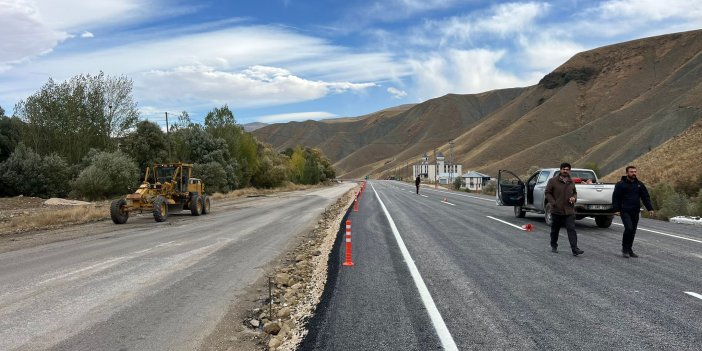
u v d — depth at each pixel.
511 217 18.50
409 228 15.10
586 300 6.25
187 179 22.36
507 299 6.37
